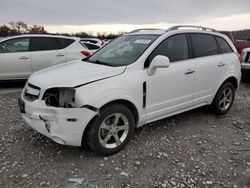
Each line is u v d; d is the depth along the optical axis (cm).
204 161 388
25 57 831
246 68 887
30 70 845
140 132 476
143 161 381
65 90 353
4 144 423
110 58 457
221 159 395
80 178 338
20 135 456
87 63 455
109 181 334
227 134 485
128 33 533
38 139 439
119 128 394
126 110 391
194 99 502
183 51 482
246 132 497
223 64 543
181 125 516
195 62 491
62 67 442
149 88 419
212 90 534
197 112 593
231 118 569
